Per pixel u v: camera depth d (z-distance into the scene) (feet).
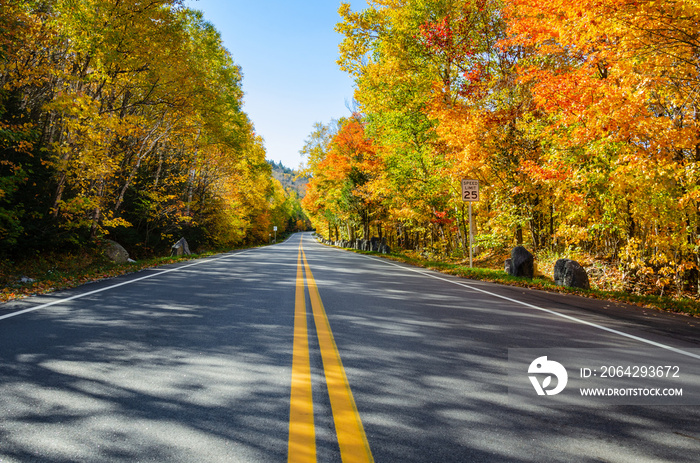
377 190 76.18
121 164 58.95
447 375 11.39
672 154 27.43
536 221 59.98
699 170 30.81
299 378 10.97
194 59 61.16
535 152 48.62
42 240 40.01
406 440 7.75
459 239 89.40
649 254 40.98
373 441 7.69
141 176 68.39
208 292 25.99
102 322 17.35
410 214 71.26
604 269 45.57
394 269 45.85
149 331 15.92
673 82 28.40
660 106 30.83
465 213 68.69
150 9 43.78
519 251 39.52
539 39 35.68
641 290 38.88
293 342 14.49
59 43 42.93
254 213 148.05
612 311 22.41
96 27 42.47
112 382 10.55
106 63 44.06
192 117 63.36
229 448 7.39
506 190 54.80
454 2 53.16
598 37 28.66
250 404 9.30
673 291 38.68
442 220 66.74
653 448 7.63
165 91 53.01
